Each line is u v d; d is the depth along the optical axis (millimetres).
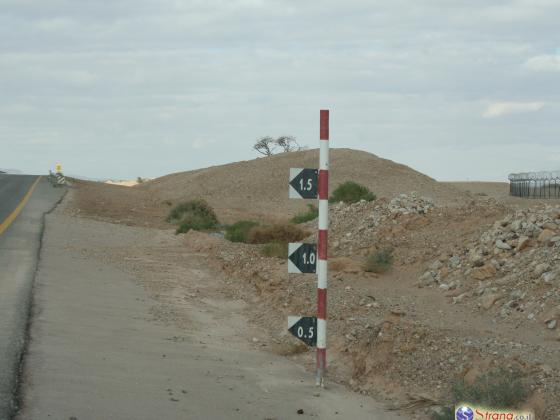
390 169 106812
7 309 18859
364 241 28891
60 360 14086
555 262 20156
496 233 23938
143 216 61062
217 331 19484
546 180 88000
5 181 99438
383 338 15672
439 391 13281
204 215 57531
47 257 31375
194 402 12414
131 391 12602
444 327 17172
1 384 11945
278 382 14484
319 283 14312
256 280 26625
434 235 27281
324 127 14109
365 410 12945
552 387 12070
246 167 116375
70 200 71875
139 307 21766
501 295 19625
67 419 10664
